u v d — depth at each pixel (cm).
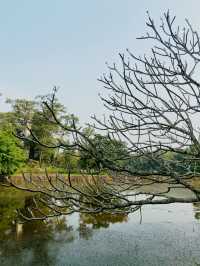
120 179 450
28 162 5316
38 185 418
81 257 1311
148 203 420
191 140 428
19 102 6812
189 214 2381
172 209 2605
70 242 1537
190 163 460
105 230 1820
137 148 435
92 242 1551
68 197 396
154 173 409
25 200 2895
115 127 446
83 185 443
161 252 1405
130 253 1384
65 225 1906
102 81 465
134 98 446
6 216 2092
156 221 2097
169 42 452
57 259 1282
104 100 455
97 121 446
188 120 432
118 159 427
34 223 1906
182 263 1255
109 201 415
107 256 1337
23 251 1374
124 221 2089
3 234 1645
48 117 393
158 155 445
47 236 1633
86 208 402
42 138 6103
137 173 406
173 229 1867
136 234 1734
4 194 3344
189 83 439
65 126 374
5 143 4212
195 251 1420
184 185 408
